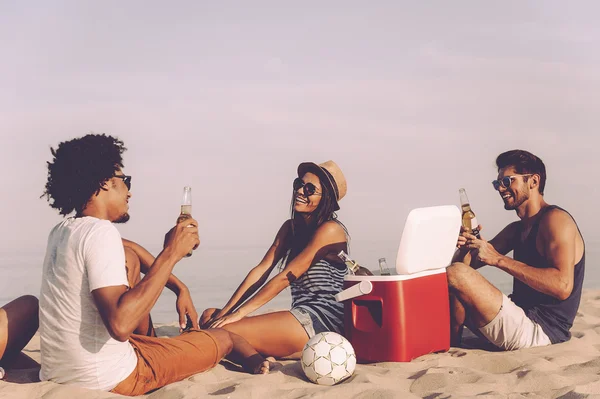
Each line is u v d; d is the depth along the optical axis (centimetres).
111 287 270
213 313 418
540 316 397
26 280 3556
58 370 292
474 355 363
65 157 294
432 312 375
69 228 287
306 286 399
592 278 2116
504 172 408
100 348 287
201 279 3109
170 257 277
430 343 373
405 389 312
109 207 300
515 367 344
